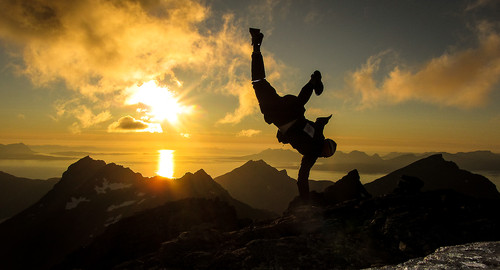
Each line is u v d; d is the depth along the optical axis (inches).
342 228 335.3
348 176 862.5
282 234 336.5
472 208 361.4
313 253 279.0
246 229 383.2
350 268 260.2
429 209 355.3
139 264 306.2
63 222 7593.5
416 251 286.5
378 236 316.5
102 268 584.7
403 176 561.6
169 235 605.3
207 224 381.7
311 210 391.2
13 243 7288.4
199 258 291.9
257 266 264.8
